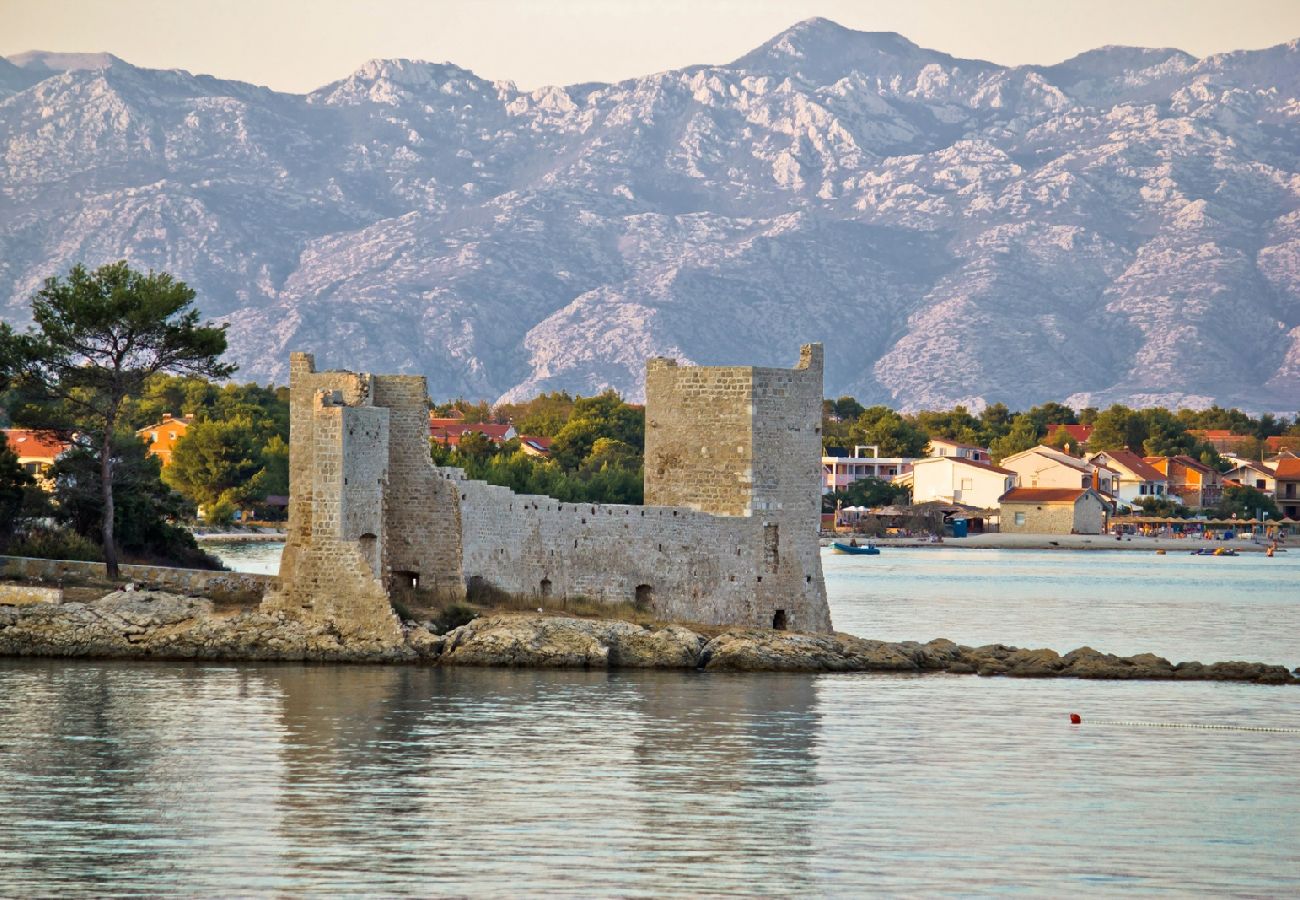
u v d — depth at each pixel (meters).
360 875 184.38
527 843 198.00
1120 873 190.62
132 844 196.00
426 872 185.75
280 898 176.38
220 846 195.38
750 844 199.50
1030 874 189.50
